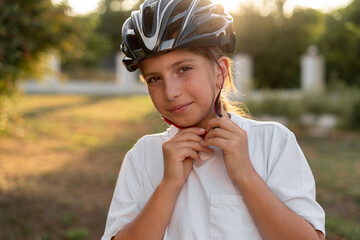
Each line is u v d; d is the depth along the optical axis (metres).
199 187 1.24
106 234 1.30
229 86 1.39
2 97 5.44
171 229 1.24
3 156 7.34
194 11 1.14
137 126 11.40
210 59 1.19
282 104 11.48
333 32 21.34
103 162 7.20
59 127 10.74
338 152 8.13
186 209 1.22
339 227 4.14
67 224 4.30
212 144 1.17
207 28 1.14
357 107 11.06
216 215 1.20
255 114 11.42
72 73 26.78
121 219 1.30
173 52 1.14
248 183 1.14
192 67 1.15
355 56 21.14
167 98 1.15
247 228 1.19
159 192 1.19
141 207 1.33
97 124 11.53
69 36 5.13
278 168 1.22
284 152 1.23
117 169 6.69
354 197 5.26
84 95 19.36
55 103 15.61
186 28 1.12
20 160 7.14
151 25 1.13
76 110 13.96
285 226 1.12
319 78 18.44
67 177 6.11
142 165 1.36
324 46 22.00
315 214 1.17
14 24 4.46
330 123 11.73
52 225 4.26
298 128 11.15
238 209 1.20
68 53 5.54
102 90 22.47
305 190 1.19
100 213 4.64
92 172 6.46
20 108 13.55
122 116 13.03
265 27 24.41
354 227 4.20
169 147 1.21
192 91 1.15
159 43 1.12
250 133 1.29
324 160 7.37
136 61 1.18
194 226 1.20
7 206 4.70
